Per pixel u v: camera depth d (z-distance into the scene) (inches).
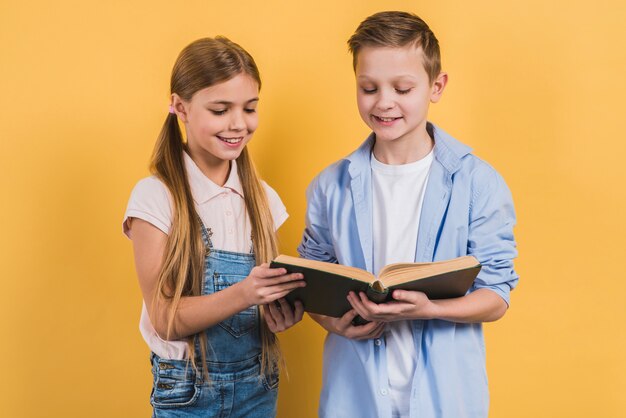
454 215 54.0
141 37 71.0
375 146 57.4
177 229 57.6
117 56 71.0
